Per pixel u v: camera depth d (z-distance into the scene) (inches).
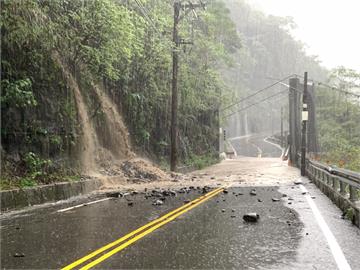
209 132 2329.0
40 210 571.5
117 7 1017.5
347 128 2682.1
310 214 532.4
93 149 1027.9
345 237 395.9
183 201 666.2
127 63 1284.4
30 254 330.3
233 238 388.8
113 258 318.3
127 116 1306.6
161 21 1438.2
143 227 441.1
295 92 2012.8
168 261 310.2
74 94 959.6
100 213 539.8
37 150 784.9
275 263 305.9
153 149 1491.1
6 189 602.9
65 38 925.8
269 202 653.3
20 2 747.4
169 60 1446.9
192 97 1884.8
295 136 1935.3
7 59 737.0
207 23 2294.5
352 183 500.4
